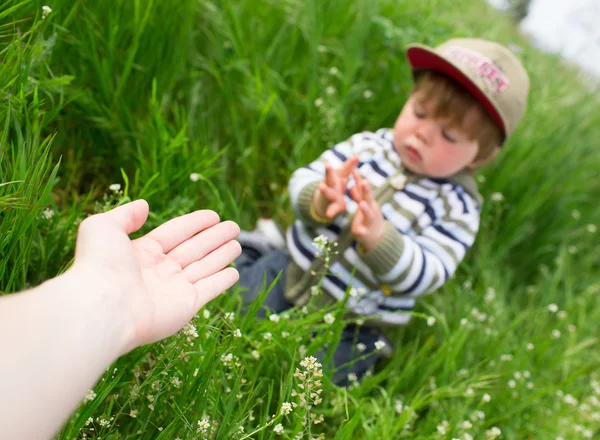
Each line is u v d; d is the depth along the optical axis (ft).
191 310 3.62
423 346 6.86
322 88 8.43
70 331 2.73
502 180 9.17
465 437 5.34
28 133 4.53
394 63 8.85
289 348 5.31
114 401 4.36
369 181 6.42
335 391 5.65
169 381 4.14
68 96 6.13
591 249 10.52
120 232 3.47
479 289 8.26
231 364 4.60
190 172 6.16
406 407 5.60
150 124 6.31
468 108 5.82
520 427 6.73
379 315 5.81
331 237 6.28
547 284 9.24
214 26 7.80
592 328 8.72
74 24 6.26
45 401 2.51
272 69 8.34
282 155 8.07
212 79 7.84
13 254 4.17
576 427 6.61
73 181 6.52
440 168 6.13
